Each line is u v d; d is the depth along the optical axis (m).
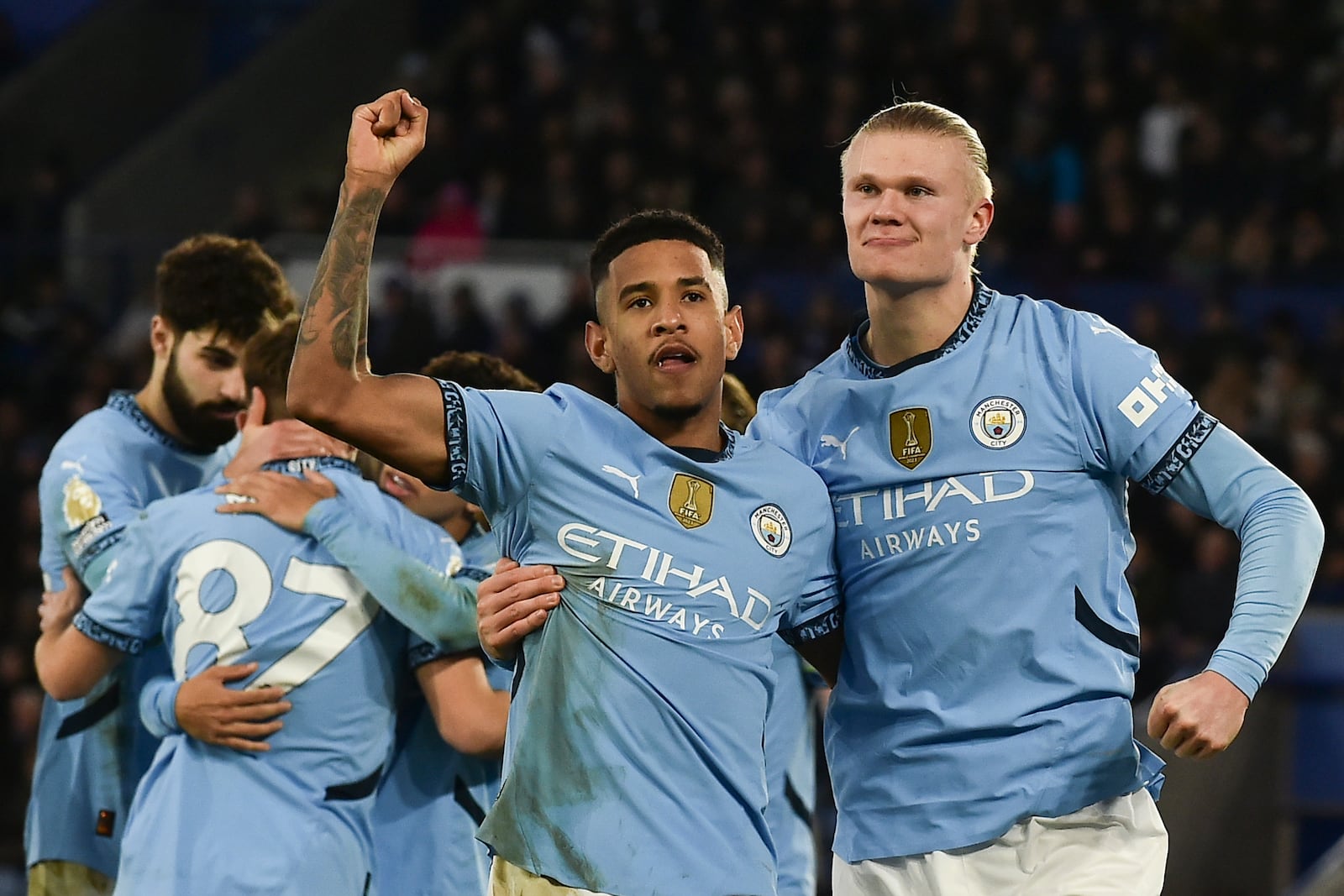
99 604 13.86
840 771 12.33
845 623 12.21
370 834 13.61
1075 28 46.69
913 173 11.73
